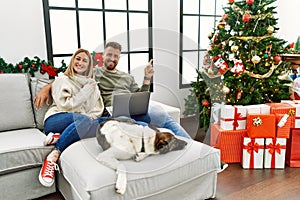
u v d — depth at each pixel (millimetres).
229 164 2322
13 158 1649
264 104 2350
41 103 2152
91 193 1306
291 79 2695
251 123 2170
